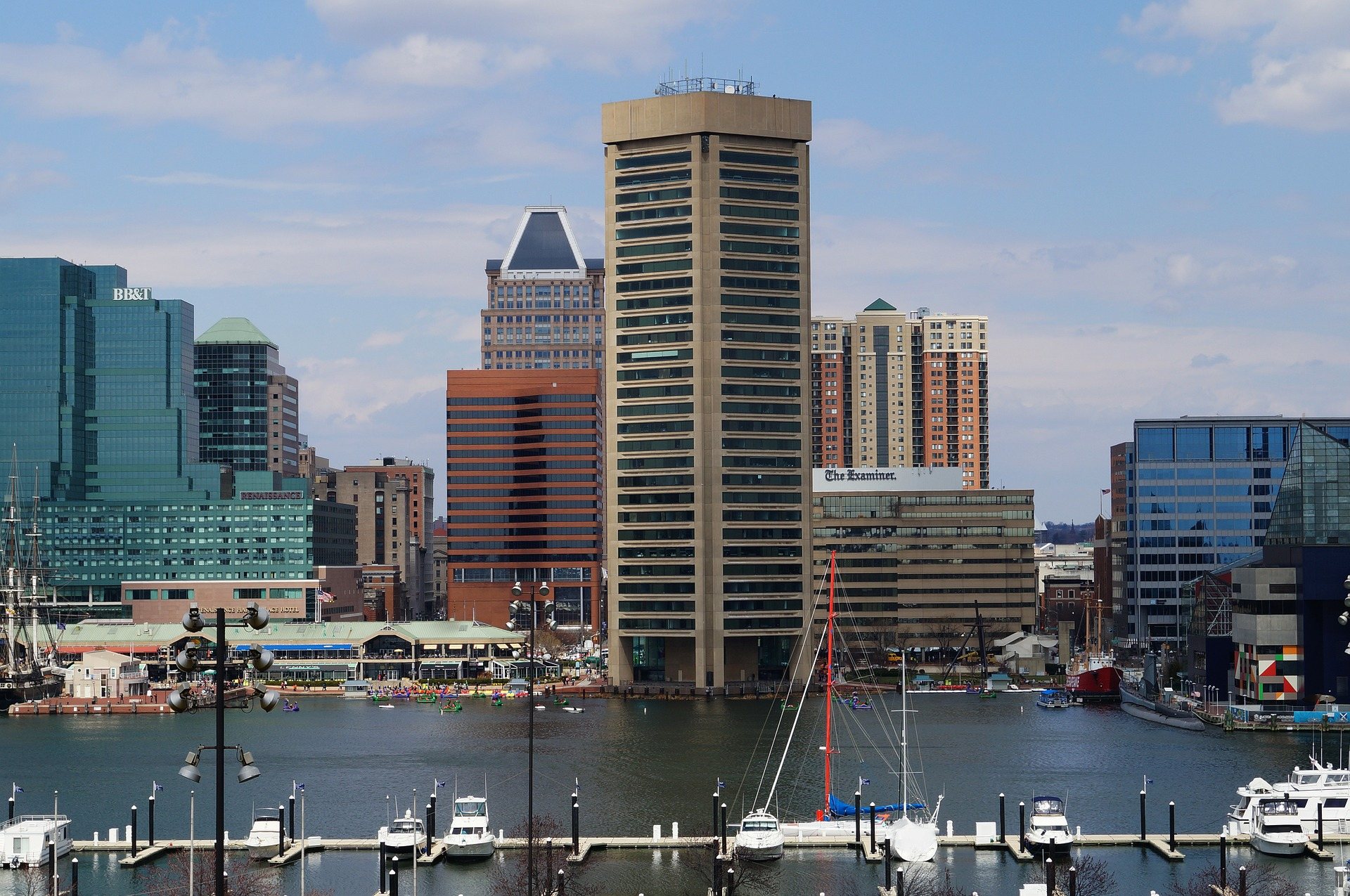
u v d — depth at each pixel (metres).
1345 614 137.88
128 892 190.50
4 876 196.88
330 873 199.00
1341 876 179.38
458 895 188.00
